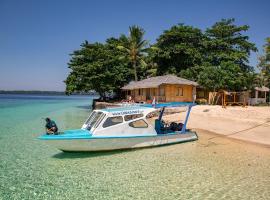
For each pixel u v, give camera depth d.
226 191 9.68
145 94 44.12
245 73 44.16
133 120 15.18
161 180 10.73
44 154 14.69
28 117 34.47
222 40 50.47
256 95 47.12
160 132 16.92
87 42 54.72
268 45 47.47
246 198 9.11
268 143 16.77
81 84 49.81
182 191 9.69
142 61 52.84
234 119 24.78
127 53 54.19
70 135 14.10
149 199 9.08
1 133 21.53
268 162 12.98
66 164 12.85
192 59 49.41
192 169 12.00
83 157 13.98
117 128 14.72
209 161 13.17
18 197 9.26
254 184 10.30
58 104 75.69
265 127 21.27
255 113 27.52
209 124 23.34
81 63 52.00
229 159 13.48
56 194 9.50
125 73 53.12
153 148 15.70
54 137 13.59
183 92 40.00
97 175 11.33
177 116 28.56
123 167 12.34
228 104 38.75
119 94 57.28
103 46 56.78
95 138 14.08
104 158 13.79
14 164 12.88
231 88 42.88
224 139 17.95
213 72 41.91
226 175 11.24
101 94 54.97
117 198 9.17
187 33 49.88
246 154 14.38
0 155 14.48
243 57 47.41
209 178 10.92
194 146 16.16
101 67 48.94
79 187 10.09
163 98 39.09
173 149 15.48
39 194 9.50
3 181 10.68
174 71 49.06
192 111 30.95
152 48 51.22
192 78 46.38
